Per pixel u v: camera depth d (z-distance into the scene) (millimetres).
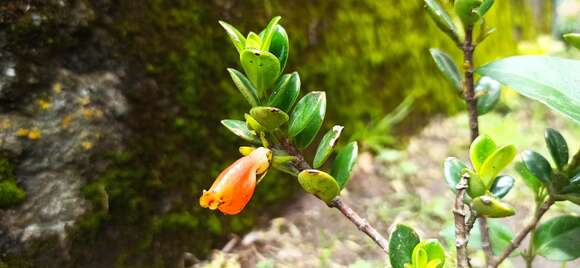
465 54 369
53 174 448
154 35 507
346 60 739
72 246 449
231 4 587
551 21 1443
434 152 811
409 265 316
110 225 472
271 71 319
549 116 984
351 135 741
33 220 436
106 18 478
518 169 375
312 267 541
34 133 443
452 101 932
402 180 725
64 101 457
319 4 708
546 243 379
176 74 525
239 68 594
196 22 548
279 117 316
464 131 880
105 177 469
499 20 1123
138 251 485
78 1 464
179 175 523
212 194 310
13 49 440
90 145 462
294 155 330
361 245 580
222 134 573
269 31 325
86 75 470
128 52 488
